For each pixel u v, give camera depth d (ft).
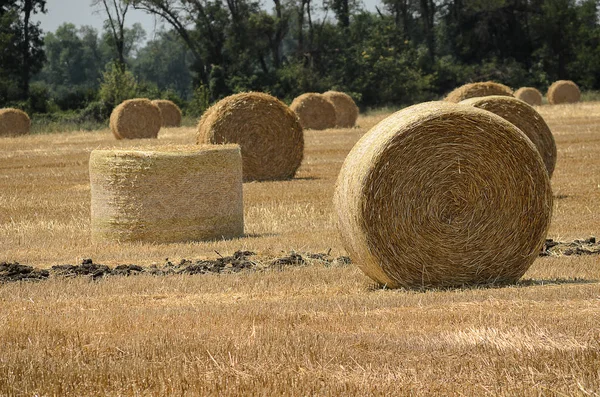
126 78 440.86
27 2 505.25
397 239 69.97
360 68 492.54
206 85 500.33
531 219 71.41
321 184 150.71
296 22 533.14
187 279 74.18
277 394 42.06
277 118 163.63
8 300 68.03
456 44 544.62
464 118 70.33
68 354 50.14
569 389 41.98
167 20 501.15
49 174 177.88
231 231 101.55
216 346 50.31
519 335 50.88
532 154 71.15
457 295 65.26
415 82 492.13
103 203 100.12
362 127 303.27
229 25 497.87
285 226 107.45
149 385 43.96
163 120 340.59
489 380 43.45
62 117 445.37
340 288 70.59
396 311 60.03
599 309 58.13
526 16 539.29
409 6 575.79
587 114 308.19
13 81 499.10
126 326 56.49
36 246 97.60
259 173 162.61
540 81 513.45
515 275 71.87
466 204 70.69
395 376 44.27
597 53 515.09
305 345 50.03
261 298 67.21
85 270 80.28
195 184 99.50
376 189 69.46
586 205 116.98
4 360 48.75
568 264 77.61
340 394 41.70
